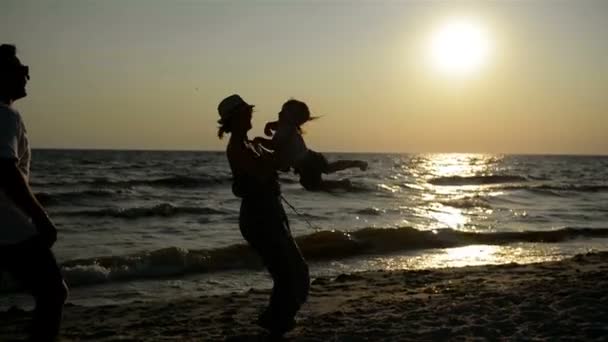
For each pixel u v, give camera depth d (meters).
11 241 3.67
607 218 25.08
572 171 81.62
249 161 4.66
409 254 15.02
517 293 6.94
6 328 6.80
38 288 3.83
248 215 4.73
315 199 31.31
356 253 15.05
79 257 13.91
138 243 16.33
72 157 104.81
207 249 13.83
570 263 11.06
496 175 59.78
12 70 3.73
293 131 4.67
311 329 5.57
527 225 22.11
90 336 6.06
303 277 4.87
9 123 3.52
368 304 7.02
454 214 25.42
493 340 5.05
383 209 26.05
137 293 10.58
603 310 5.82
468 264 13.57
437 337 5.20
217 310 7.44
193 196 32.56
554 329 5.27
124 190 35.47
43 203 27.89
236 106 4.71
